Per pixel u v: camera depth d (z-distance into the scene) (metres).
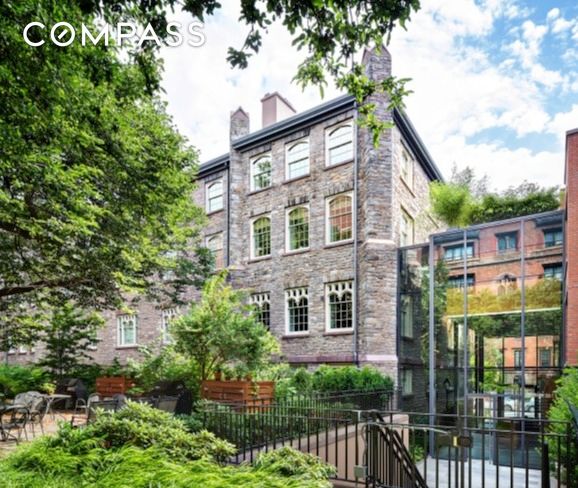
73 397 14.39
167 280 17.75
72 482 4.05
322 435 7.94
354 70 4.82
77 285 11.45
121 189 10.72
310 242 17.45
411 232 18.48
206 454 4.89
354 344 15.44
